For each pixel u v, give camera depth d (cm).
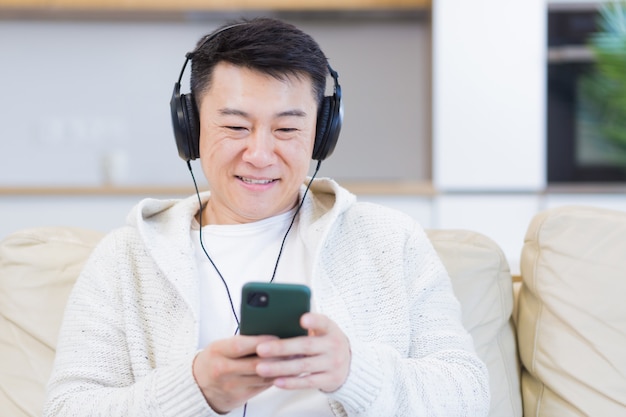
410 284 122
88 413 106
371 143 370
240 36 110
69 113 365
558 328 131
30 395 134
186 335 114
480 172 318
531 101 314
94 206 314
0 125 363
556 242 135
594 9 310
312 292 116
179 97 118
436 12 312
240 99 109
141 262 123
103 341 118
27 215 314
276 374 92
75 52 362
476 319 137
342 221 128
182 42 364
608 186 317
